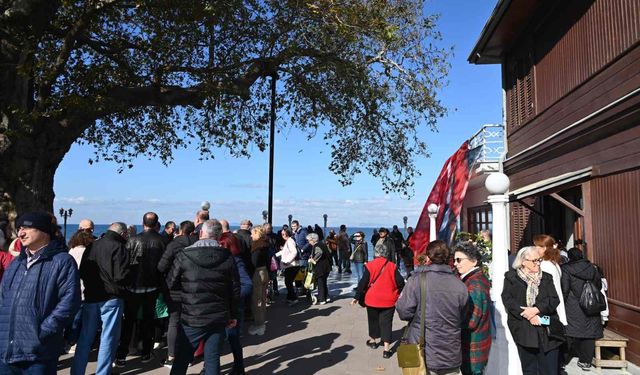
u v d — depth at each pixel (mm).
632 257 7473
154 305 7066
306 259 13852
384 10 13086
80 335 5539
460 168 12594
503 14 12516
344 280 18312
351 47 12969
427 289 4203
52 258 4227
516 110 14492
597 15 8984
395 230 20312
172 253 6379
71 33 9172
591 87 9156
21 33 8750
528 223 13414
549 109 11477
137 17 11039
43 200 9219
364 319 10375
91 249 5684
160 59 10859
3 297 4160
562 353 5684
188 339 4879
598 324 6969
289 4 11750
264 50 12367
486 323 4504
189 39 11195
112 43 11266
